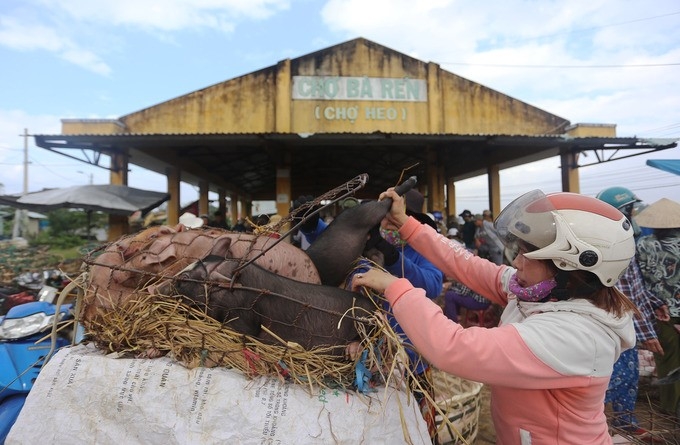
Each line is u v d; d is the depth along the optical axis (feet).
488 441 10.89
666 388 11.16
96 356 4.50
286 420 4.09
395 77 38.68
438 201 38.06
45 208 23.62
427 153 38.29
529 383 4.05
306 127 37.86
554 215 4.34
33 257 32.35
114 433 4.04
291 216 6.23
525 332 4.11
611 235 4.16
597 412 4.47
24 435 4.04
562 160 34.40
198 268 5.00
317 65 38.01
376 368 4.73
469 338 4.11
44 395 4.18
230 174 52.26
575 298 4.35
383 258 6.70
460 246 6.46
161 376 4.25
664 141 27.76
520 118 40.11
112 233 26.40
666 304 11.12
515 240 4.73
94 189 24.80
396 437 4.38
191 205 48.85
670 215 11.31
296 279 5.67
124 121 36.63
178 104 36.99
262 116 37.40
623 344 4.42
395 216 6.44
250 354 4.51
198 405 4.10
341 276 6.04
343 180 61.87
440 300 19.48
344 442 4.08
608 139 26.99
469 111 39.58
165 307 4.84
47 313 9.00
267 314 4.84
